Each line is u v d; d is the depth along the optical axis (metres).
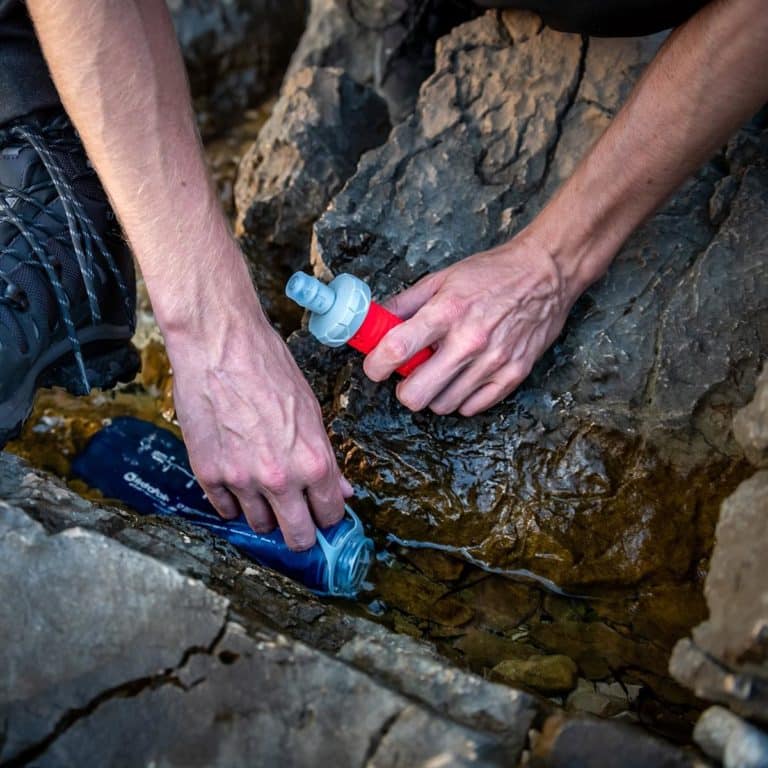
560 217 0.70
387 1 1.04
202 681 0.53
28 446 0.84
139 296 0.98
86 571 0.56
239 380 0.62
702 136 0.63
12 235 0.66
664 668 0.68
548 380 0.76
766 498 0.53
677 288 0.76
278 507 0.65
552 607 0.73
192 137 0.61
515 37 0.88
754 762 0.48
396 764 0.50
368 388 0.77
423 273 0.81
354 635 0.59
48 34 0.55
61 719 0.54
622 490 0.73
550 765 0.50
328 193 0.95
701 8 0.64
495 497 0.75
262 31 1.29
